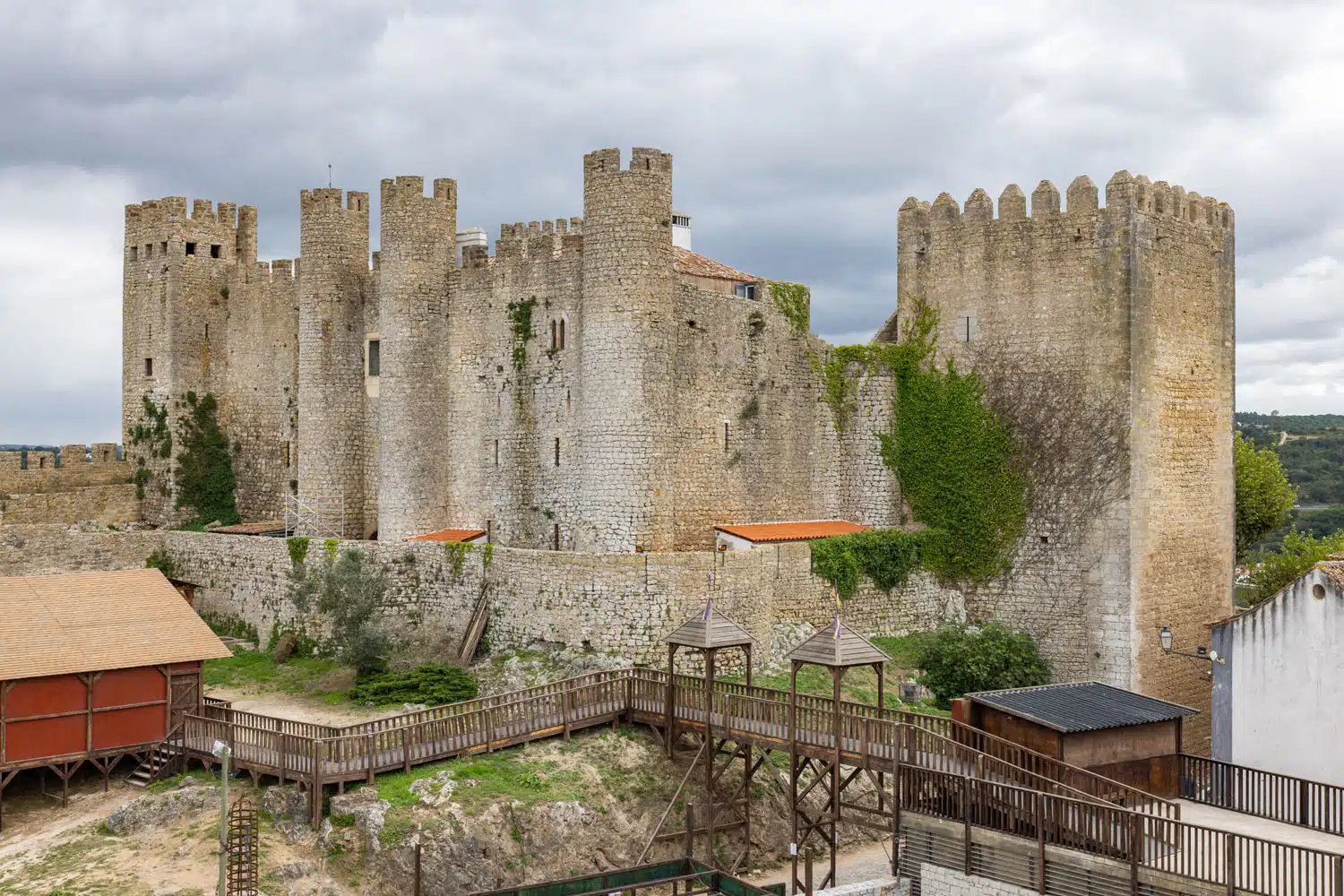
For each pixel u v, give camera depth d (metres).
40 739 41.59
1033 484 57.81
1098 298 56.28
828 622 56.44
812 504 63.91
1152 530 56.25
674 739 43.94
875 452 62.72
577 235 59.69
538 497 59.00
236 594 61.84
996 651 53.59
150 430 73.56
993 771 35.81
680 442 58.12
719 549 57.38
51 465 70.69
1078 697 40.28
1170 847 32.25
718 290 63.41
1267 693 43.84
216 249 74.38
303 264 64.44
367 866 37.25
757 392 61.72
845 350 64.06
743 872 42.31
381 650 53.22
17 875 36.47
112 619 45.06
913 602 59.34
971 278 59.94
